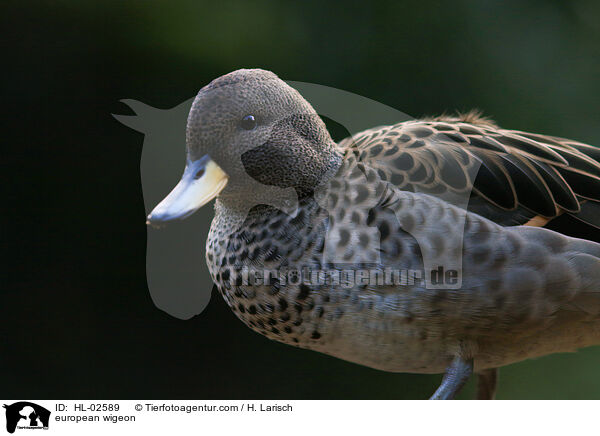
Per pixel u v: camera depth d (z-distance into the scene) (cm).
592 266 375
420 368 378
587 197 379
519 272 375
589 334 379
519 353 379
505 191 377
